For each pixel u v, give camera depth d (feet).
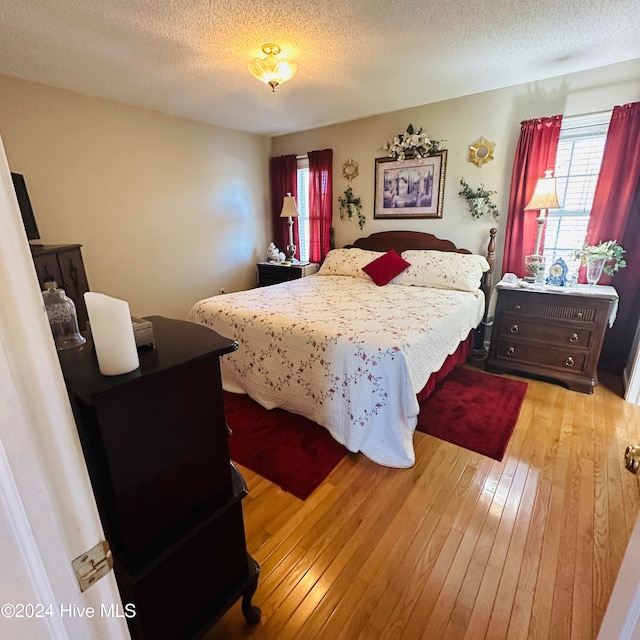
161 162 12.00
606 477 5.99
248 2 5.76
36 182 9.38
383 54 7.72
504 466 6.31
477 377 9.82
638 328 8.85
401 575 4.42
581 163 9.66
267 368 7.94
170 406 2.72
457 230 11.74
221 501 3.25
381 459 6.40
